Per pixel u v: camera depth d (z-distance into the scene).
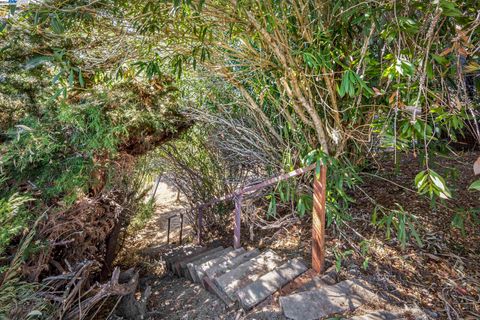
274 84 1.99
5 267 1.09
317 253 1.75
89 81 1.73
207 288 1.98
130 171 2.16
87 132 1.60
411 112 1.16
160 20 1.40
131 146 2.10
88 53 1.54
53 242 1.44
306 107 1.67
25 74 1.40
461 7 1.02
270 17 1.36
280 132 2.25
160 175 3.75
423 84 1.09
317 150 1.68
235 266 2.04
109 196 1.96
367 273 1.71
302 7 1.39
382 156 2.32
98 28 1.45
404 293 1.54
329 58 1.49
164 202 4.96
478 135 1.15
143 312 1.82
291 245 2.21
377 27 1.17
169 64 1.99
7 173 1.34
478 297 1.48
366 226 2.13
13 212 1.13
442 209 2.18
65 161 1.50
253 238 2.55
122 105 1.84
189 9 1.32
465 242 1.87
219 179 3.18
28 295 1.15
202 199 3.37
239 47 1.82
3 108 1.45
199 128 2.92
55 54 1.23
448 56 1.14
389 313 1.41
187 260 2.46
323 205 1.68
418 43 1.16
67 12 1.17
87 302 1.42
